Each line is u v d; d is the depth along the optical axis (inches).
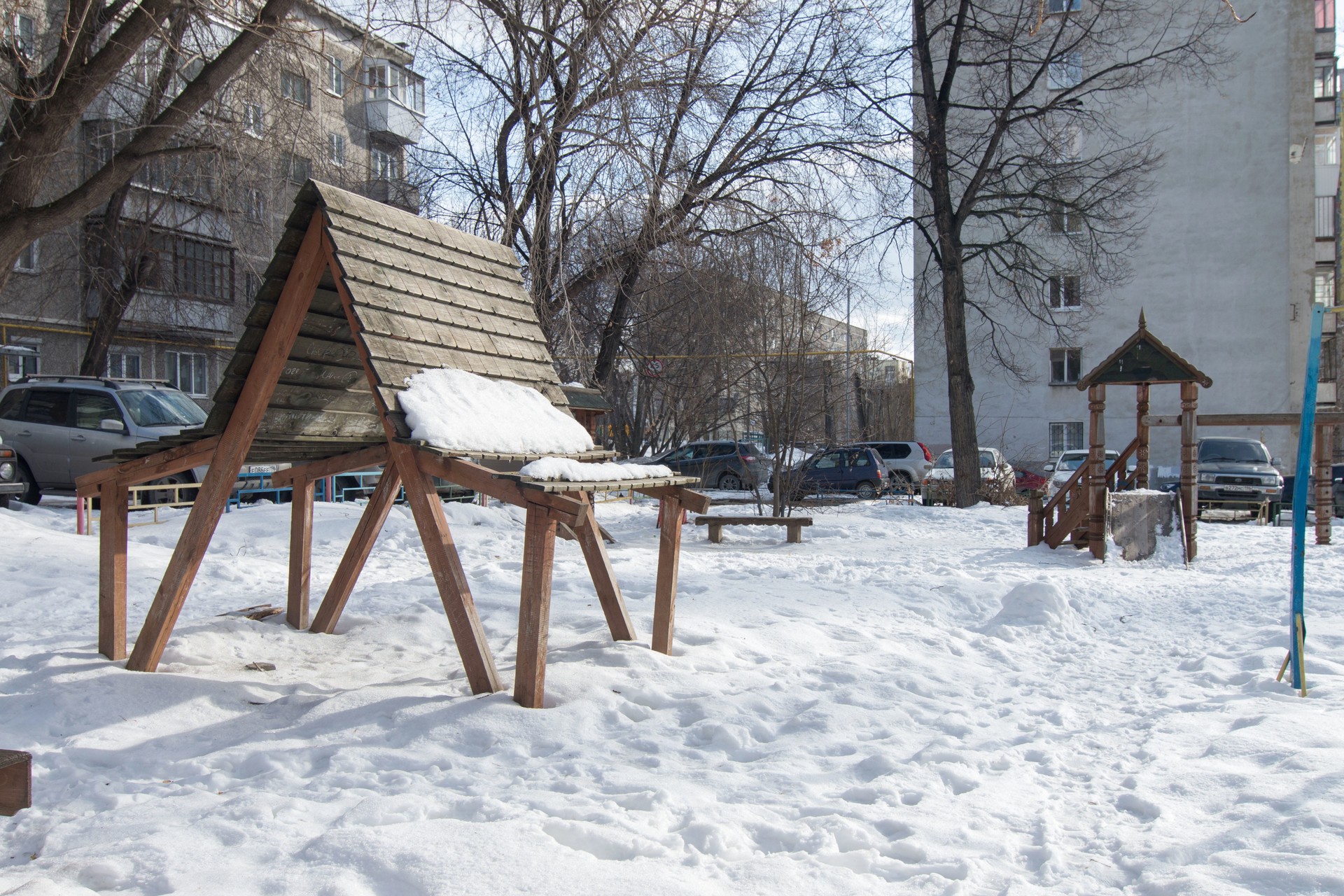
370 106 1008.9
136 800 135.3
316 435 223.0
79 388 644.1
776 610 285.7
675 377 1085.8
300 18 415.2
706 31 604.7
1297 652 200.5
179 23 406.6
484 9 553.3
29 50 395.2
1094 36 928.9
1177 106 1328.7
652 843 116.0
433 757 151.8
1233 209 1320.1
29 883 103.7
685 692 190.5
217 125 479.2
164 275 1051.9
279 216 593.9
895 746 162.9
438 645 239.9
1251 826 122.0
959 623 291.1
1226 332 1326.3
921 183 871.7
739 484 1063.0
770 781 144.7
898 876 112.1
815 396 722.8
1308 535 570.3
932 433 1429.6
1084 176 938.1
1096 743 168.7
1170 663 240.4
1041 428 1384.1
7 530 416.8
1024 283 1008.2
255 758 151.6
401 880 105.4
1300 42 1298.0
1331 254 1306.6
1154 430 1342.3
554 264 601.6
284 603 308.0
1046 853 118.2
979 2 979.3
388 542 478.3
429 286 212.2
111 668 201.0
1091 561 471.8
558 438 213.2
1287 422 493.4
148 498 581.0
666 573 219.0
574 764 150.6
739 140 710.5
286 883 104.8
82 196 366.3
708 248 689.0
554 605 285.9
